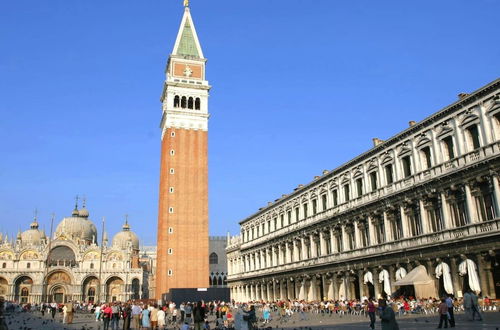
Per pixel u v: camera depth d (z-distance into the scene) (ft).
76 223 650.84
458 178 187.42
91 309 368.48
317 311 257.55
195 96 440.86
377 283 233.14
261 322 193.98
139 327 157.17
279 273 348.59
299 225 324.19
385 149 236.22
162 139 451.53
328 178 289.94
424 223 204.13
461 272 178.70
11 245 552.00
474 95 182.91
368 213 244.01
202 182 420.77
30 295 542.16
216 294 374.22
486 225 172.24
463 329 108.06
